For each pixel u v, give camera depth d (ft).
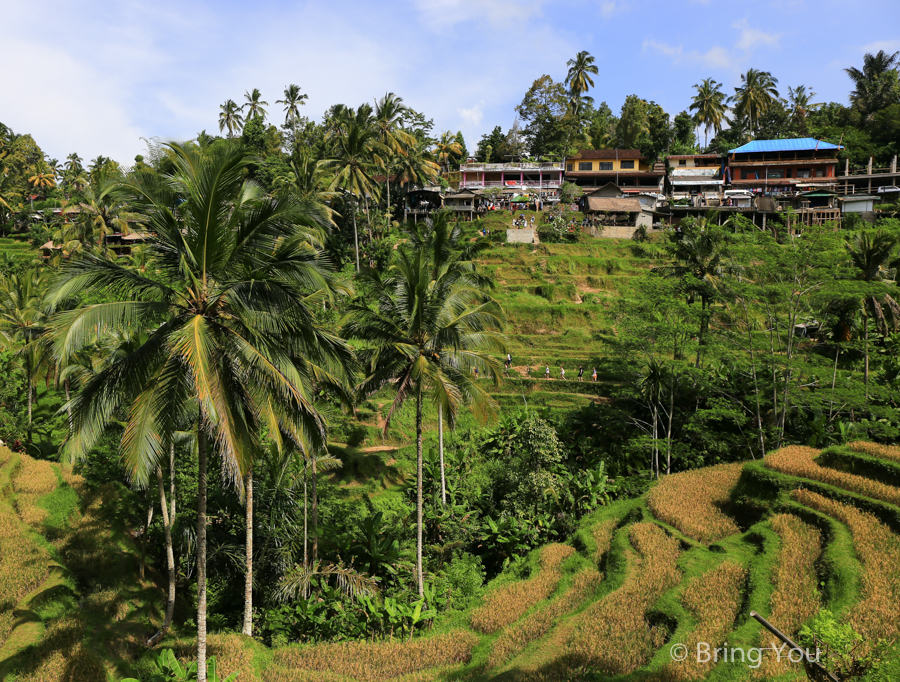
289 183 180.86
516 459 109.91
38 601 61.93
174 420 42.27
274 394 45.80
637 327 116.16
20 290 136.15
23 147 334.85
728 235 122.93
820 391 103.50
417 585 75.51
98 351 91.35
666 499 85.30
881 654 38.65
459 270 80.84
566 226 225.35
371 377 72.33
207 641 62.69
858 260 117.50
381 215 212.23
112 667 56.29
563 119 287.69
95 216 178.91
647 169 264.93
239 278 46.29
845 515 65.62
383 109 208.13
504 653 58.54
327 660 60.70
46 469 88.38
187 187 42.39
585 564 76.84
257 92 280.92
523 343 172.65
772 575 59.72
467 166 261.03
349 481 109.60
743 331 127.75
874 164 243.19
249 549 67.10
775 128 287.48
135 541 81.25
